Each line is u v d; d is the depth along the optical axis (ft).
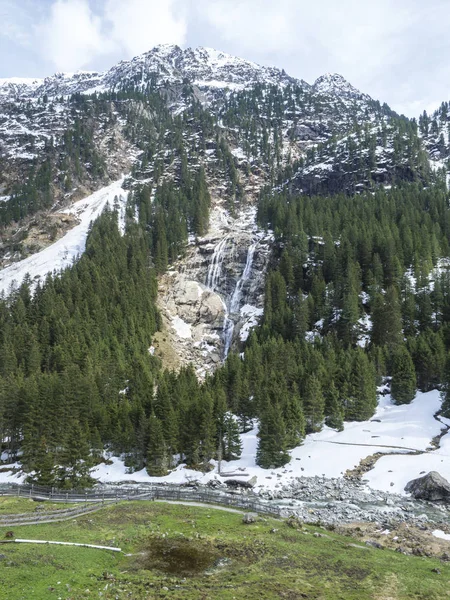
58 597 100.48
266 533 157.17
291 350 396.57
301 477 257.55
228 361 410.52
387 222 587.68
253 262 638.12
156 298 579.07
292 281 555.28
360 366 349.20
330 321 482.28
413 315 440.86
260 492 235.61
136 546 144.05
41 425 293.23
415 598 109.09
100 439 306.76
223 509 191.62
